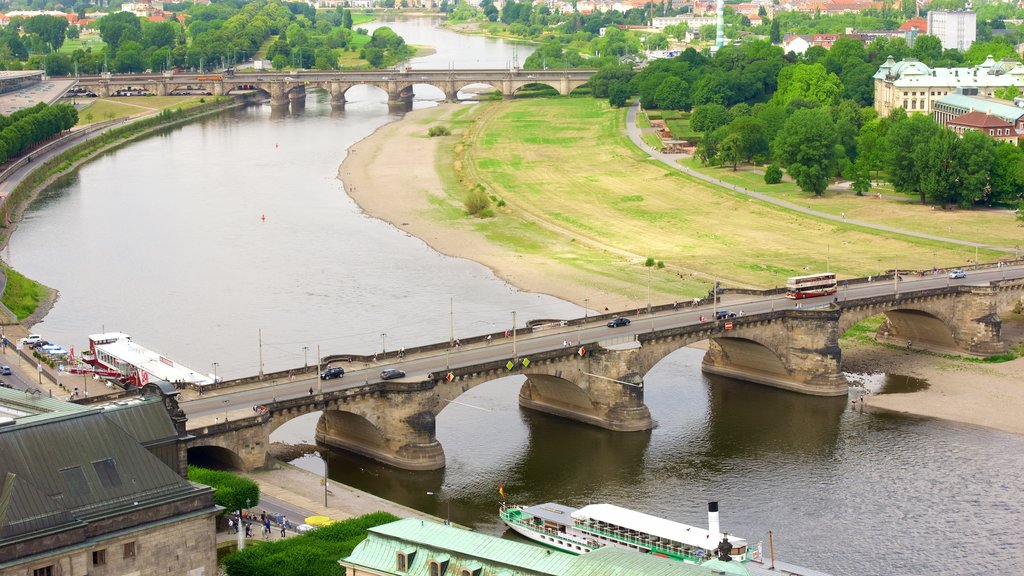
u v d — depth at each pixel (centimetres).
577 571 19512
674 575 19200
